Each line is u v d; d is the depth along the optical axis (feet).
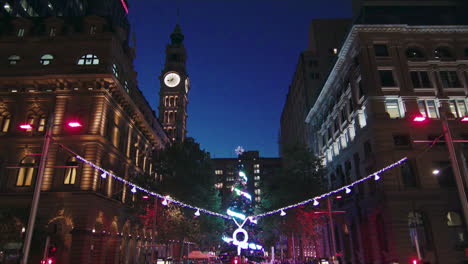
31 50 156.15
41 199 131.34
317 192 168.55
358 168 164.76
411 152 138.51
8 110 147.95
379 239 142.51
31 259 118.62
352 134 172.76
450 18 161.89
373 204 143.02
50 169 136.56
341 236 183.32
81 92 147.43
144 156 209.05
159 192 165.48
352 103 171.01
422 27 157.17
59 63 152.66
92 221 131.85
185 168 176.04
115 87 152.46
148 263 181.78
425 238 129.90
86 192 131.44
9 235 117.50
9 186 136.15
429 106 148.77
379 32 156.35
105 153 149.28
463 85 151.33
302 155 179.83
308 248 238.89
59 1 307.58
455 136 140.77
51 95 147.84
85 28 161.48
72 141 139.85
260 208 202.90
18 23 162.61
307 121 271.69
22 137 141.38
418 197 132.26
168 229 161.68
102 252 138.41
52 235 121.90
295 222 168.55
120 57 167.12
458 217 132.98
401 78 149.69
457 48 156.87
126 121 177.88
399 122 142.00
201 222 183.11
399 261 124.16
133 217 165.58
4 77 146.92
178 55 412.98
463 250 127.03
